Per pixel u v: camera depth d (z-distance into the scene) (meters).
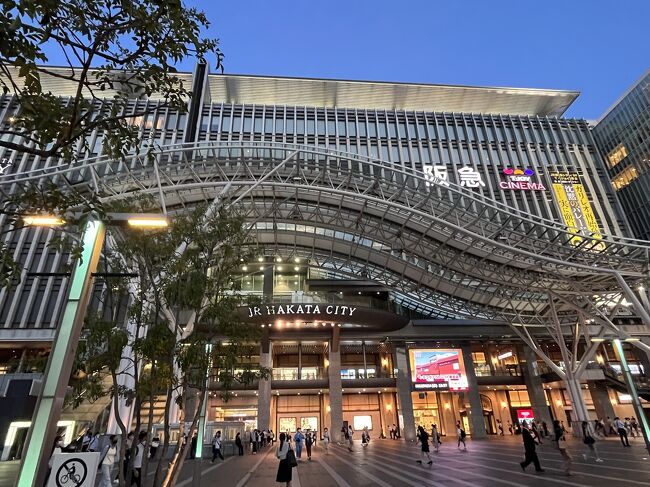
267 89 64.62
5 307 41.75
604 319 36.66
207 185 29.91
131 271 10.79
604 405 48.31
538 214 56.12
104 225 8.94
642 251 34.81
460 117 61.84
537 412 48.09
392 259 42.81
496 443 36.03
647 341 51.84
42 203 7.76
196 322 10.02
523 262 36.91
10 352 41.00
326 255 45.53
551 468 17.69
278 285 51.25
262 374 10.76
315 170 34.81
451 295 45.25
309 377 48.97
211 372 10.29
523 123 63.22
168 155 35.94
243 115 57.44
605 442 32.00
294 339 47.72
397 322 48.56
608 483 13.39
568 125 64.75
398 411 50.25
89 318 9.13
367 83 64.62
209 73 61.69
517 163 59.88
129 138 7.56
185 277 10.23
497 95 67.31
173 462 8.58
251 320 43.69
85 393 8.92
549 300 42.31
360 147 57.66
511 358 56.06
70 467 6.71
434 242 38.78
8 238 44.34
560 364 53.81
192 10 7.25
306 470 20.78
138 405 8.79
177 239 10.76
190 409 36.00
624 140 66.94
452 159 58.00
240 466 23.91
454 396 52.78
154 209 12.31
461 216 36.44
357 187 34.41
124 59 6.96
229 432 34.97
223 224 11.37
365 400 52.53
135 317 10.07
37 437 6.79
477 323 50.44
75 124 6.80
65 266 8.95
